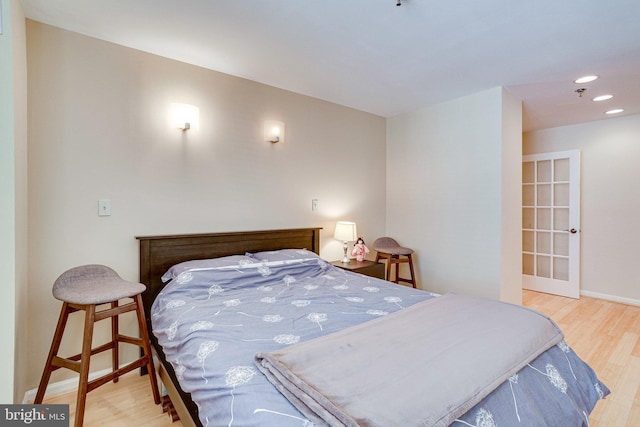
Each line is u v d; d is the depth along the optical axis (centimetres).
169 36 211
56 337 177
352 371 105
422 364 110
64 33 202
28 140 189
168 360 157
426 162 361
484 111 309
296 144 317
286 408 92
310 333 143
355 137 369
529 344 134
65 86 202
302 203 323
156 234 237
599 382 150
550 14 184
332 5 177
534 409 110
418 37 211
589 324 318
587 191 408
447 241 342
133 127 227
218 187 266
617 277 390
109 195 218
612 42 216
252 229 287
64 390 203
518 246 324
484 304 178
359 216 376
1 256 151
